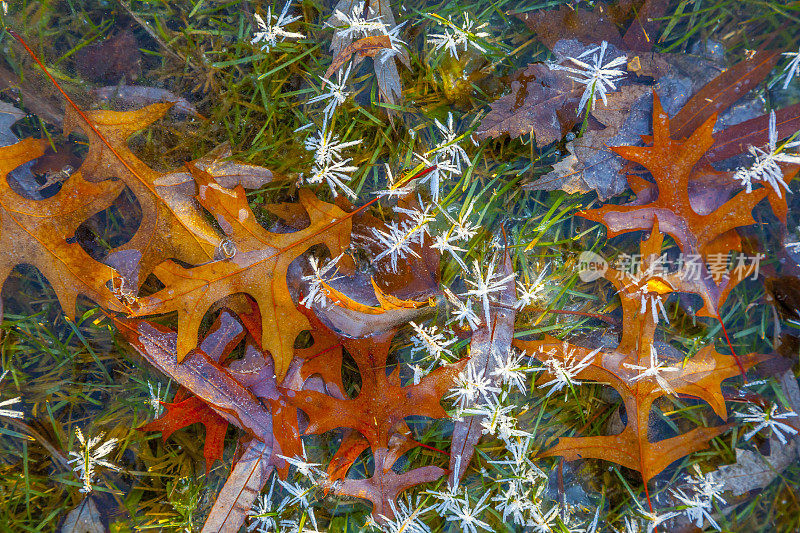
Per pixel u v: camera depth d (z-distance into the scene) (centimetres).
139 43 58
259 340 55
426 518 58
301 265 56
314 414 55
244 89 58
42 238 54
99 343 58
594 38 57
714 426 58
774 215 58
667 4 57
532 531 58
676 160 55
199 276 54
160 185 54
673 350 56
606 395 58
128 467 58
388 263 56
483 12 59
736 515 58
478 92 58
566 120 57
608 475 58
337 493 55
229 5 58
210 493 58
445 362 57
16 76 57
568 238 59
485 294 56
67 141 58
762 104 58
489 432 57
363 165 58
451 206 59
